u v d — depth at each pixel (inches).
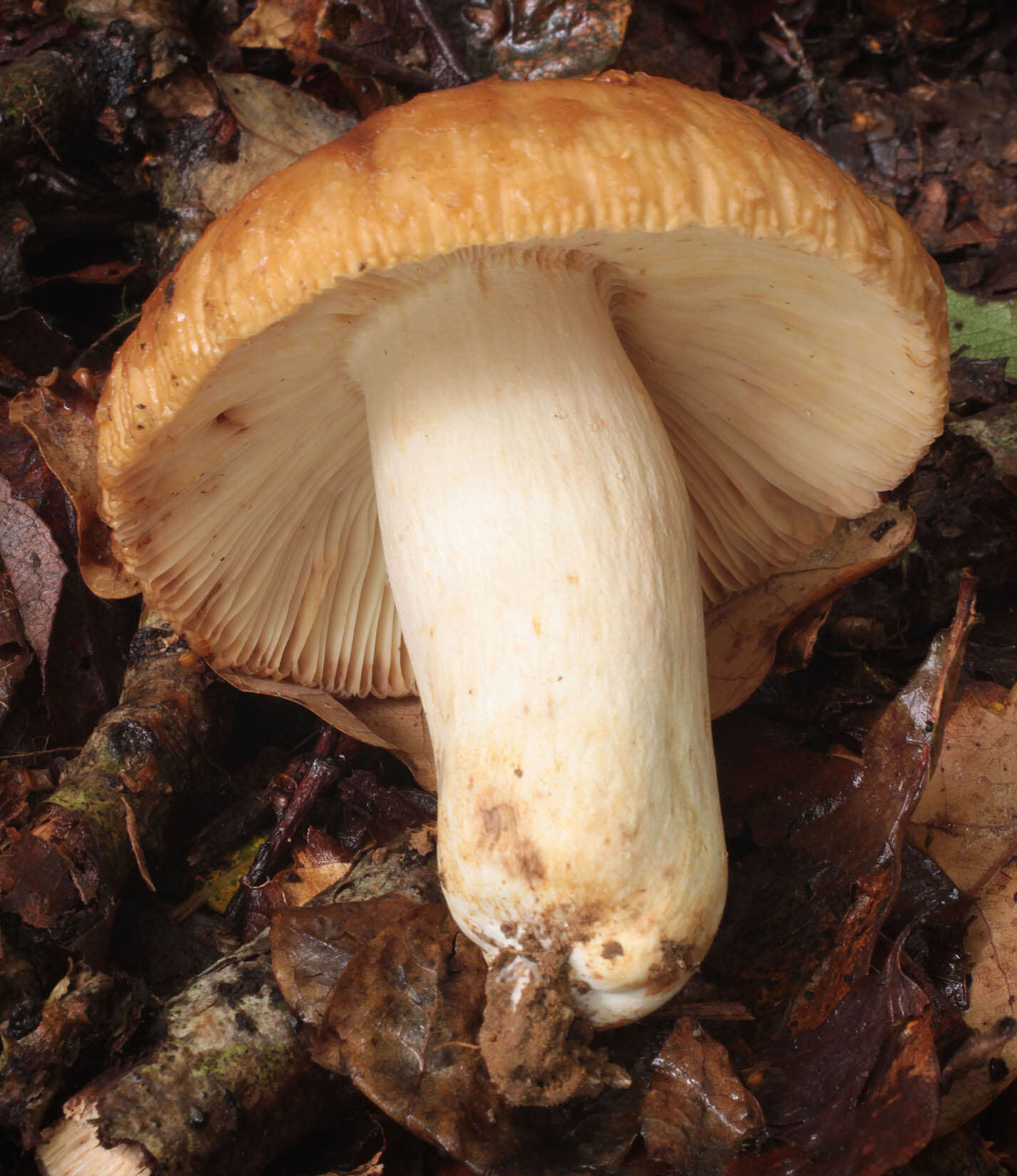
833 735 10.6
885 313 8.2
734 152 7.5
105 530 10.2
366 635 10.7
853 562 10.3
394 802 10.2
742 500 10.3
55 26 12.2
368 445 9.5
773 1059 8.4
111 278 12.2
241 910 9.6
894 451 9.3
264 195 7.6
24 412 10.2
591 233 7.9
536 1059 7.7
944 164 14.8
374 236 7.3
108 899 8.9
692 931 7.8
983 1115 8.8
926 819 9.6
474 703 8.0
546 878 7.7
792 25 16.0
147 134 12.4
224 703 10.4
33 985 8.2
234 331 7.5
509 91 7.6
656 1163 8.0
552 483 8.1
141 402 7.9
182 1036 8.2
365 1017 8.2
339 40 13.4
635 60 14.9
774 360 9.1
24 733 10.1
